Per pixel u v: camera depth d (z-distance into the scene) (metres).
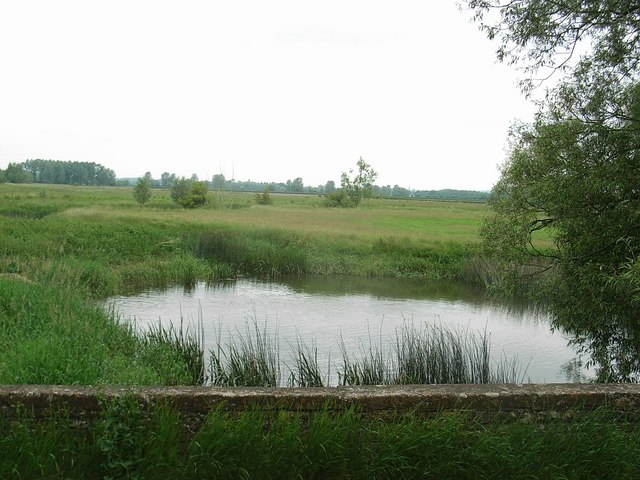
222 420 3.71
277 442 3.69
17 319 8.95
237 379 8.52
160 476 3.51
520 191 10.45
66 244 20.94
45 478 3.46
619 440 3.96
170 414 3.73
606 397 4.16
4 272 14.47
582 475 3.83
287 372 9.67
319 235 29.55
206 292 18.67
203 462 3.57
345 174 62.59
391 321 15.13
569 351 12.48
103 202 53.94
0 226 22.86
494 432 3.93
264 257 23.95
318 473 3.69
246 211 48.69
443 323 15.26
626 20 8.39
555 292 10.12
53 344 7.11
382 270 24.38
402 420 3.96
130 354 8.97
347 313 16.06
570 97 9.52
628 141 8.77
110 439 3.56
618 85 9.20
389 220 45.19
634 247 8.38
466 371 9.20
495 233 10.72
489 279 21.47
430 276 23.83
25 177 130.75
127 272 19.84
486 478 3.75
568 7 8.72
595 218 8.89
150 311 14.97
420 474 3.72
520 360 11.62
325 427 3.75
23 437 3.55
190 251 24.48
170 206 53.34
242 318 14.66
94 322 9.91
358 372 9.17
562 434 4.00
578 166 9.09
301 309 16.41
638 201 8.44
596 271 8.65
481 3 9.30
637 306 8.69
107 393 3.77
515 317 16.45
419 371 9.11
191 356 9.20
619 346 9.66
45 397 3.72
